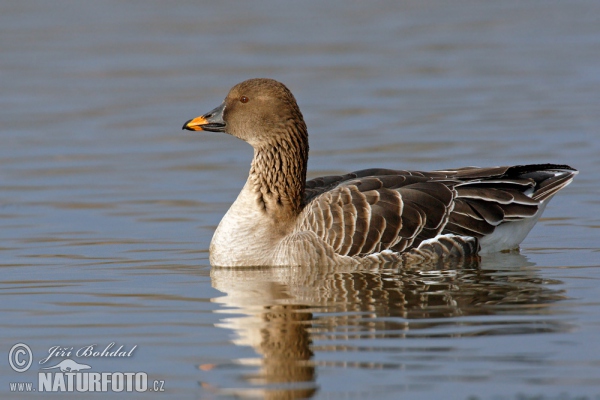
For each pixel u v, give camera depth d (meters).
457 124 26.34
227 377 10.56
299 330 11.98
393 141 24.72
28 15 43.03
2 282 14.81
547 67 33.28
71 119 28.02
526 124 26.06
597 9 43.16
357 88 31.06
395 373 10.45
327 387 10.16
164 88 31.27
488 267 15.23
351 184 15.98
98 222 18.97
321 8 44.84
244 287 14.35
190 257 16.58
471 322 12.08
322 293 13.80
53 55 36.00
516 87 30.66
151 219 19.22
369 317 12.42
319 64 34.31
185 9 44.66
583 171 21.72
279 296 13.70
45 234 18.09
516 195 16.12
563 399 9.68
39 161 23.98
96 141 25.88
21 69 33.94
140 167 23.41
